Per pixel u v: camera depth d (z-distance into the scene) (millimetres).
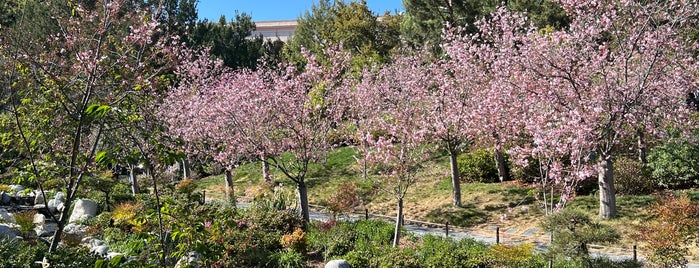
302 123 17016
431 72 23656
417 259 12875
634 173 18688
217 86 25828
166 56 11969
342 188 21406
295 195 19906
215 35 37469
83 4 12250
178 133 20625
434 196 21703
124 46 11766
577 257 10750
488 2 30250
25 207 19359
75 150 8875
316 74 18734
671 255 10875
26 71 9922
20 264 9391
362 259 12984
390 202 21672
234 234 13695
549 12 27562
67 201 8883
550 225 11266
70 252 9695
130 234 14312
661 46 15562
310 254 14445
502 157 22375
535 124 16375
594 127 15164
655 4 15562
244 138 17672
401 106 19312
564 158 18141
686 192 17453
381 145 15555
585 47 16453
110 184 19141
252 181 27688
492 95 18031
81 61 10234
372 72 26172
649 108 15977
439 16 31469
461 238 15914
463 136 19875
